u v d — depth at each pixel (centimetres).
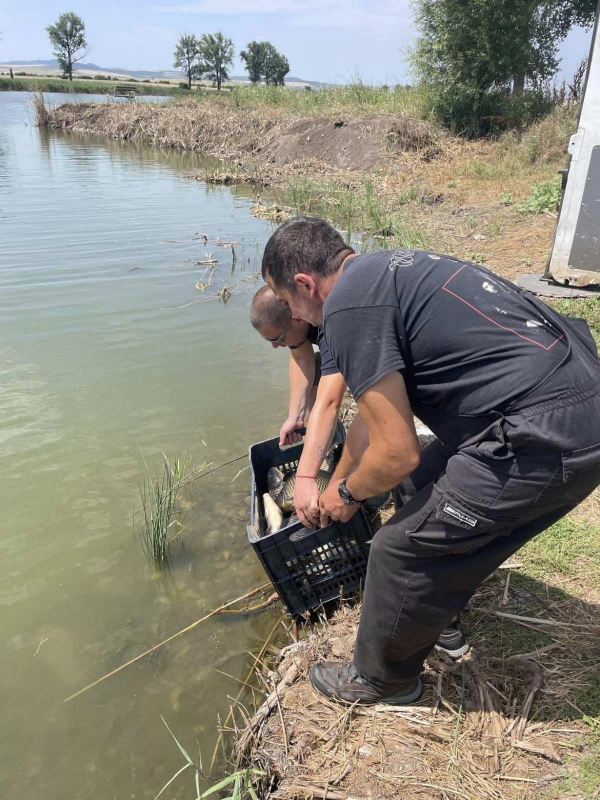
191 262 862
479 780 200
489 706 223
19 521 361
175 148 2272
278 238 200
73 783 229
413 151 1459
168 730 247
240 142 2059
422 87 1669
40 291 725
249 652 282
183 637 291
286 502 331
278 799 204
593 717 215
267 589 320
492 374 166
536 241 805
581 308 552
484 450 169
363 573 291
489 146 1418
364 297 171
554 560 286
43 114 3048
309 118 1819
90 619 300
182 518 371
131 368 548
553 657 240
